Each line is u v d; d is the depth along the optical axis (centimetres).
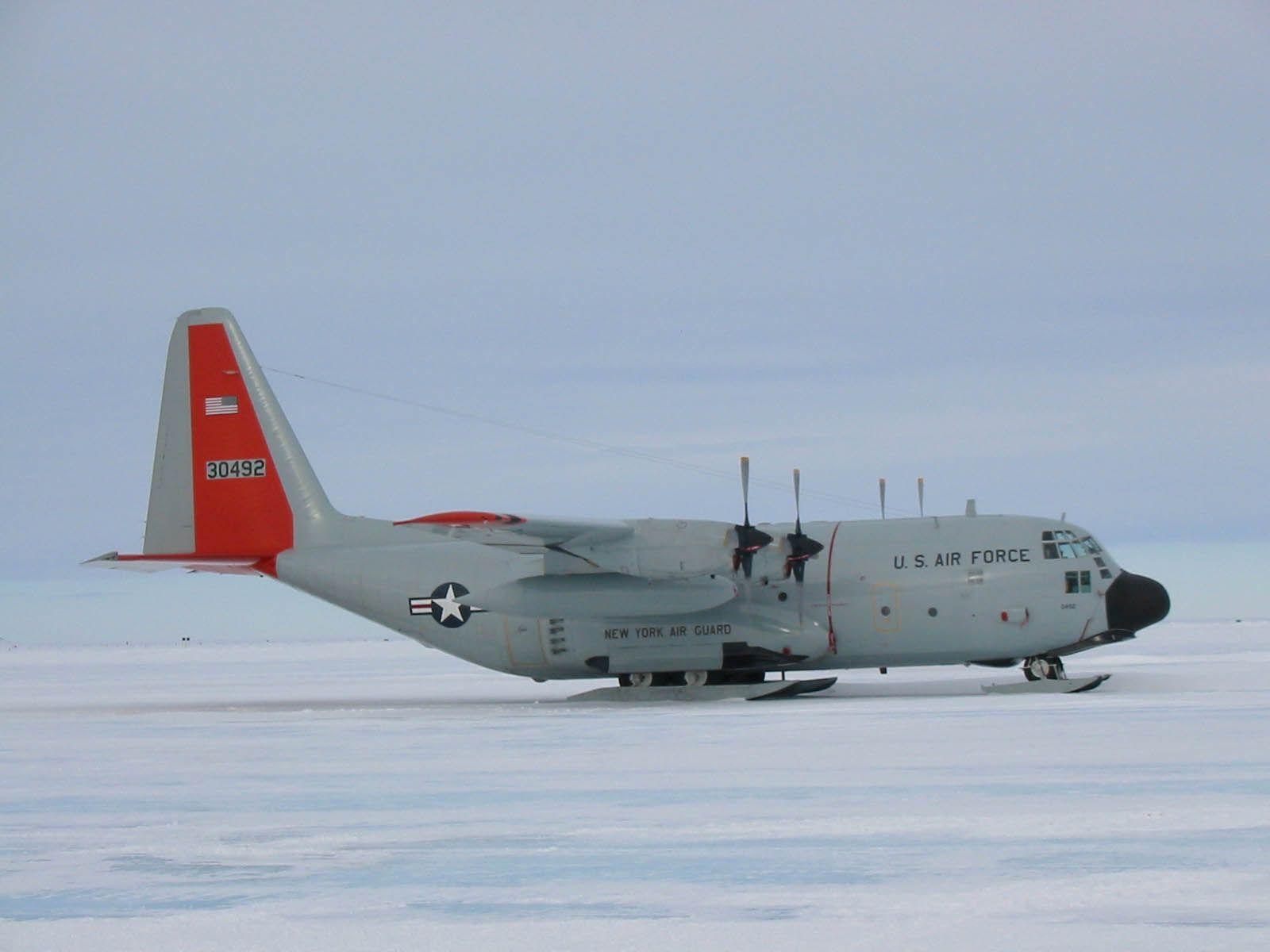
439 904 2278
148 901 2338
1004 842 2639
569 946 2011
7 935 2130
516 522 5622
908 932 2038
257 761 4266
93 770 4103
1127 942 1955
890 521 6519
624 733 4819
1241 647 13100
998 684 6469
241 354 6938
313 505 6869
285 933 2116
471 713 6103
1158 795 3094
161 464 6950
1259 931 1995
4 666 18350
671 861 2569
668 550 6088
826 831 2805
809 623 6328
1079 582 6194
